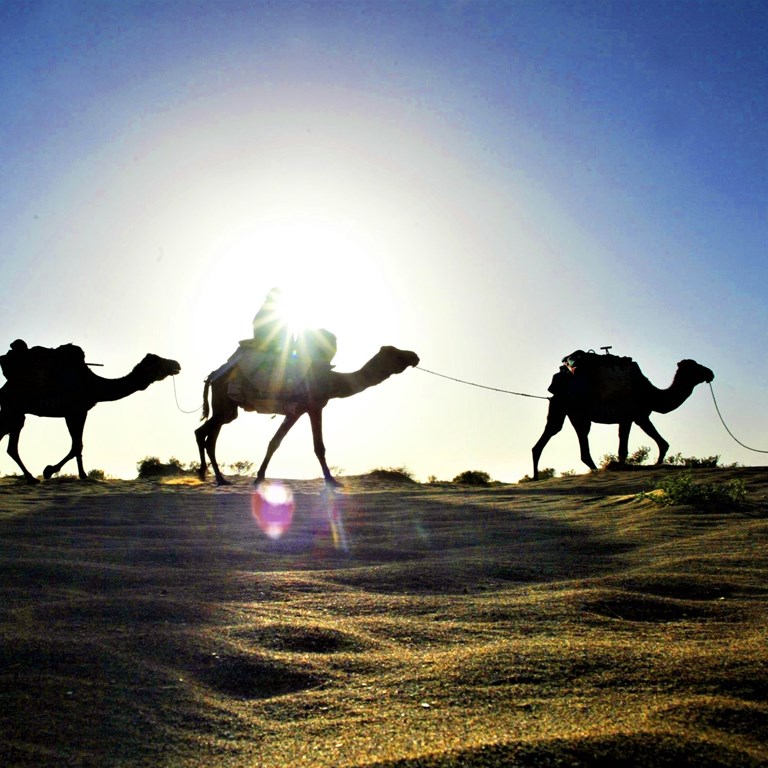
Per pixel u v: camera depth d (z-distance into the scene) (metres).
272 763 4.04
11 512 14.08
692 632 6.14
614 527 11.62
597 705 4.58
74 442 23.83
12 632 6.03
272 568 9.09
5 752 4.11
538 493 17.12
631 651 5.50
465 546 10.73
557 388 24.09
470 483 26.25
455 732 4.24
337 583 8.14
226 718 4.62
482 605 7.05
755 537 9.77
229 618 6.62
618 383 23.61
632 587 7.61
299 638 6.05
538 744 3.99
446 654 5.60
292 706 4.77
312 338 21.58
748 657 5.26
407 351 22.34
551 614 6.69
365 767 3.86
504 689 4.87
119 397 24.20
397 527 12.51
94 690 4.95
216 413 22.33
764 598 7.16
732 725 4.27
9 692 4.86
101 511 14.43
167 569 8.82
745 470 17.52
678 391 23.92
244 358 21.56
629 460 26.50
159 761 4.09
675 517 11.69
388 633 6.24
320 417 21.70
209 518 13.62
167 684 5.10
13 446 23.11
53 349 23.61
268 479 23.61
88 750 4.19
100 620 6.48
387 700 4.78
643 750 3.92
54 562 8.90
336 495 17.75
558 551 9.95
